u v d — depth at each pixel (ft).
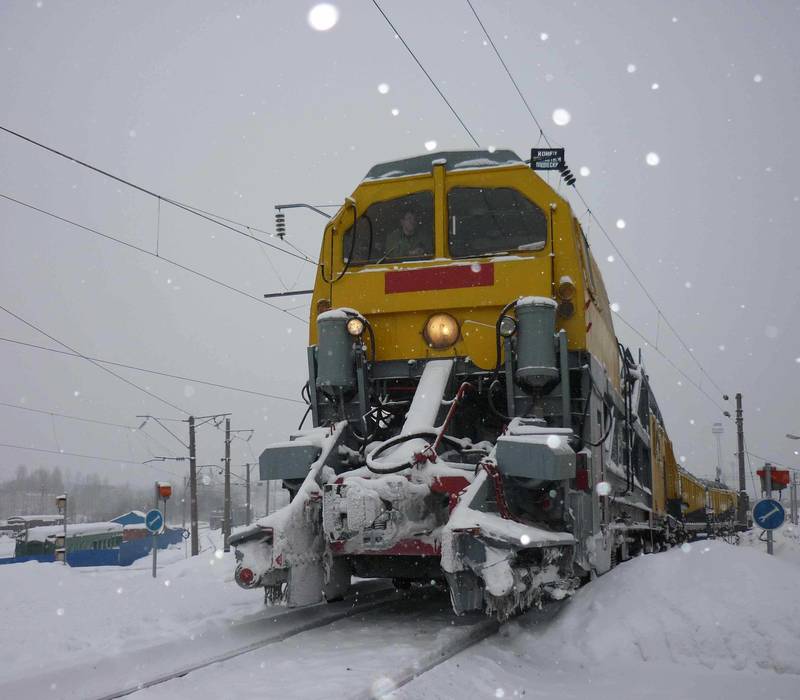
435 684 15.81
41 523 215.72
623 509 31.35
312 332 26.25
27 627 22.18
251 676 16.38
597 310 27.12
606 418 27.63
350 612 23.77
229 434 113.70
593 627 20.27
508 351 22.95
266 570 20.31
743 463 113.91
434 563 23.25
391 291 25.17
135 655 17.80
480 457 23.26
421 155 26.71
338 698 14.30
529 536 18.74
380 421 25.88
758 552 22.26
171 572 47.80
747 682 17.08
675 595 20.36
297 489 23.34
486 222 25.59
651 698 16.14
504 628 21.88
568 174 38.42
